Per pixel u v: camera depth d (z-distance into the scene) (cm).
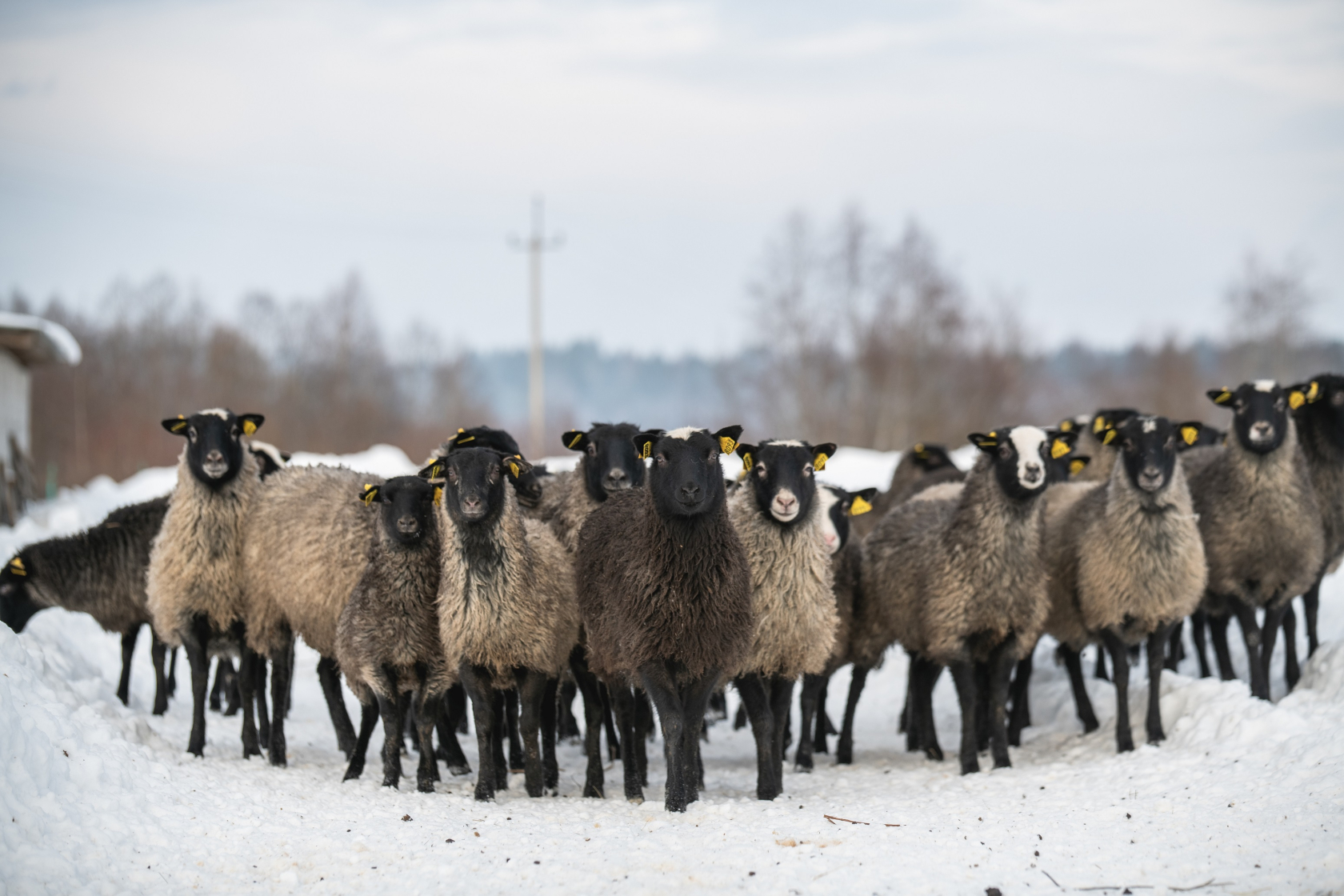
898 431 5094
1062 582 1268
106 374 6731
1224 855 757
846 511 1270
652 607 948
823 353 5059
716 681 994
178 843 821
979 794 1004
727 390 5625
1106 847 790
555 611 1027
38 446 6059
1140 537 1162
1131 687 1305
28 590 1371
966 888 718
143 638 1695
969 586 1144
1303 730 1014
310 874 775
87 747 915
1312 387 1272
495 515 980
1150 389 7244
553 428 10331
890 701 1739
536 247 5934
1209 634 1648
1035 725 1420
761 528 1044
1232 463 1277
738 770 1246
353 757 1084
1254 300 5981
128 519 1378
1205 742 1073
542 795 1044
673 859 779
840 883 729
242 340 7125
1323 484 1355
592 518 1095
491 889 738
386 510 1013
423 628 1026
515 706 1202
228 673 1468
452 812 934
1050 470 1487
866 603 1280
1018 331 5725
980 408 5328
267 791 970
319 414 6869
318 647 1157
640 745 1102
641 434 984
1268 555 1256
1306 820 801
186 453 1160
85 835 799
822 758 1350
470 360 8538
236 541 1180
